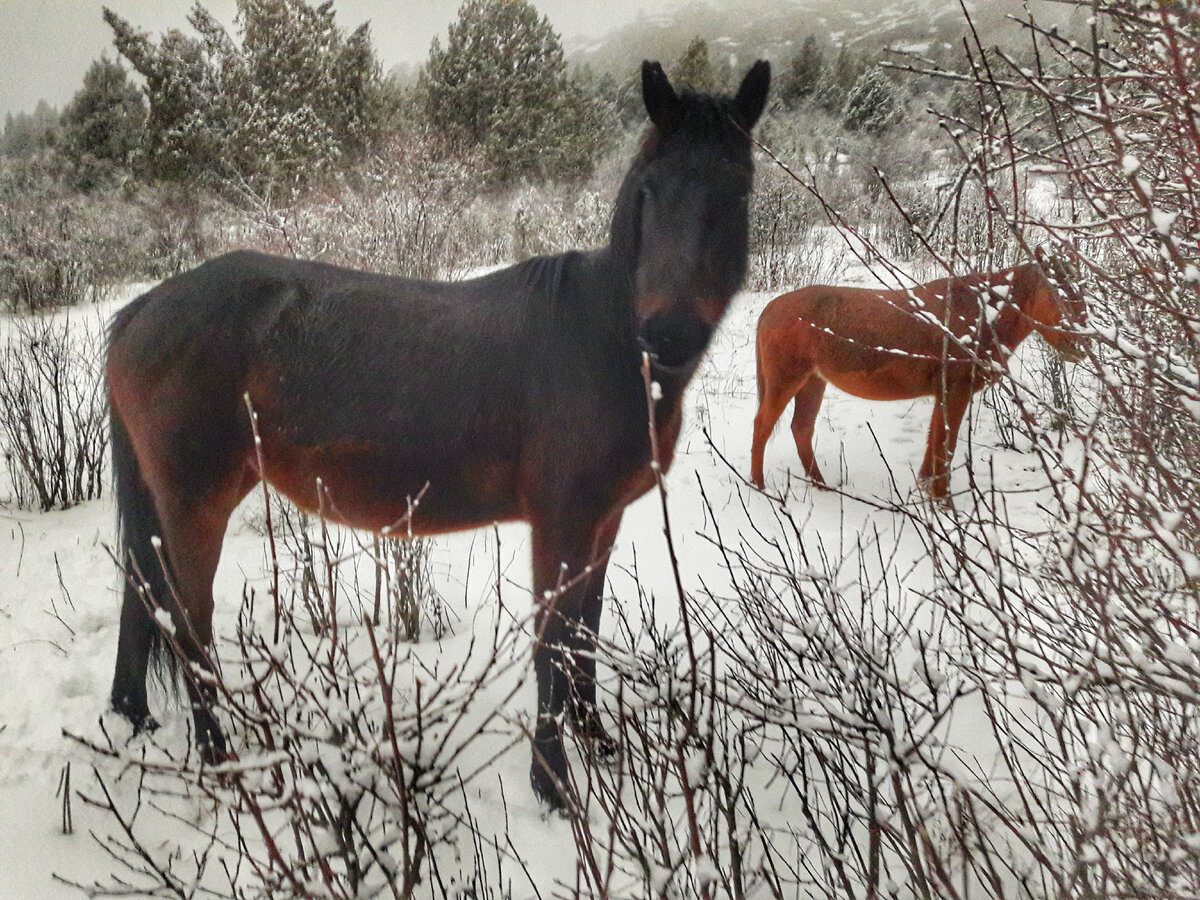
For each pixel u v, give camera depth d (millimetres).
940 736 2572
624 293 2268
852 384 4645
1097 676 1561
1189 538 1886
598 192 12727
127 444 2602
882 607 3180
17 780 2404
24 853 2127
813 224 11750
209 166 15898
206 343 2436
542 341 2371
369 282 2574
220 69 16828
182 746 2646
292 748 1712
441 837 1937
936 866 1563
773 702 1907
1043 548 2822
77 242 11625
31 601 3557
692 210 2051
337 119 17219
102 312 8906
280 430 2467
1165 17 1404
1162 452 2072
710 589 3621
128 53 16438
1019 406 1765
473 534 4457
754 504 4617
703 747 1757
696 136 2127
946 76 1911
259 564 3973
